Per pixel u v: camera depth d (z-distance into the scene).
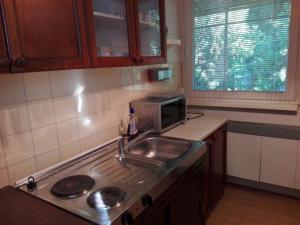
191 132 1.91
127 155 1.50
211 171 2.03
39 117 1.32
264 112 2.36
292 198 2.37
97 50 1.23
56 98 1.39
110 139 1.80
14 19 0.84
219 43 2.48
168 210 1.31
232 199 2.42
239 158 2.54
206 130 1.95
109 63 1.29
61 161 1.44
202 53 2.61
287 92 2.25
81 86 1.54
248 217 2.15
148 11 1.66
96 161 1.46
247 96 2.46
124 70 1.89
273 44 2.23
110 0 1.34
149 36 1.71
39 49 0.93
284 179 2.36
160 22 1.76
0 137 1.16
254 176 2.51
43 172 1.30
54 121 1.39
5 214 0.94
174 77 2.63
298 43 2.12
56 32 0.99
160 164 1.37
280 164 2.35
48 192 1.11
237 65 2.44
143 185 1.15
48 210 0.96
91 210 0.96
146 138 1.81
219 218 2.14
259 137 2.39
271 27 2.20
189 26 2.60
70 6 1.04
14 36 0.85
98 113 1.68
